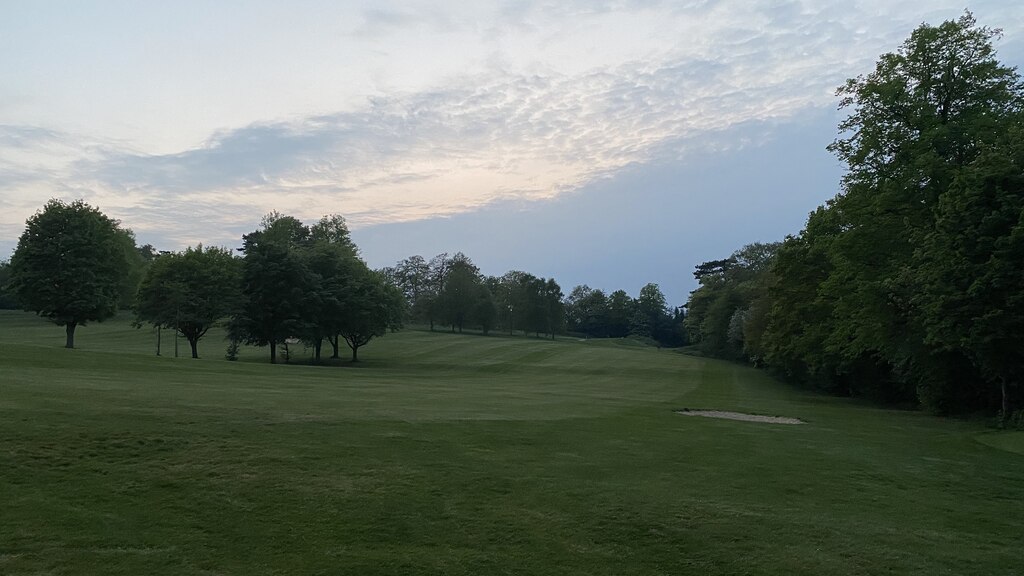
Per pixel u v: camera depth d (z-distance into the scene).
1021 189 19.98
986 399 26.69
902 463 14.30
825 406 31.83
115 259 53.88
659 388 41.56
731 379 55.38
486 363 72.94
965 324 20.94
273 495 8.87
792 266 44.62
